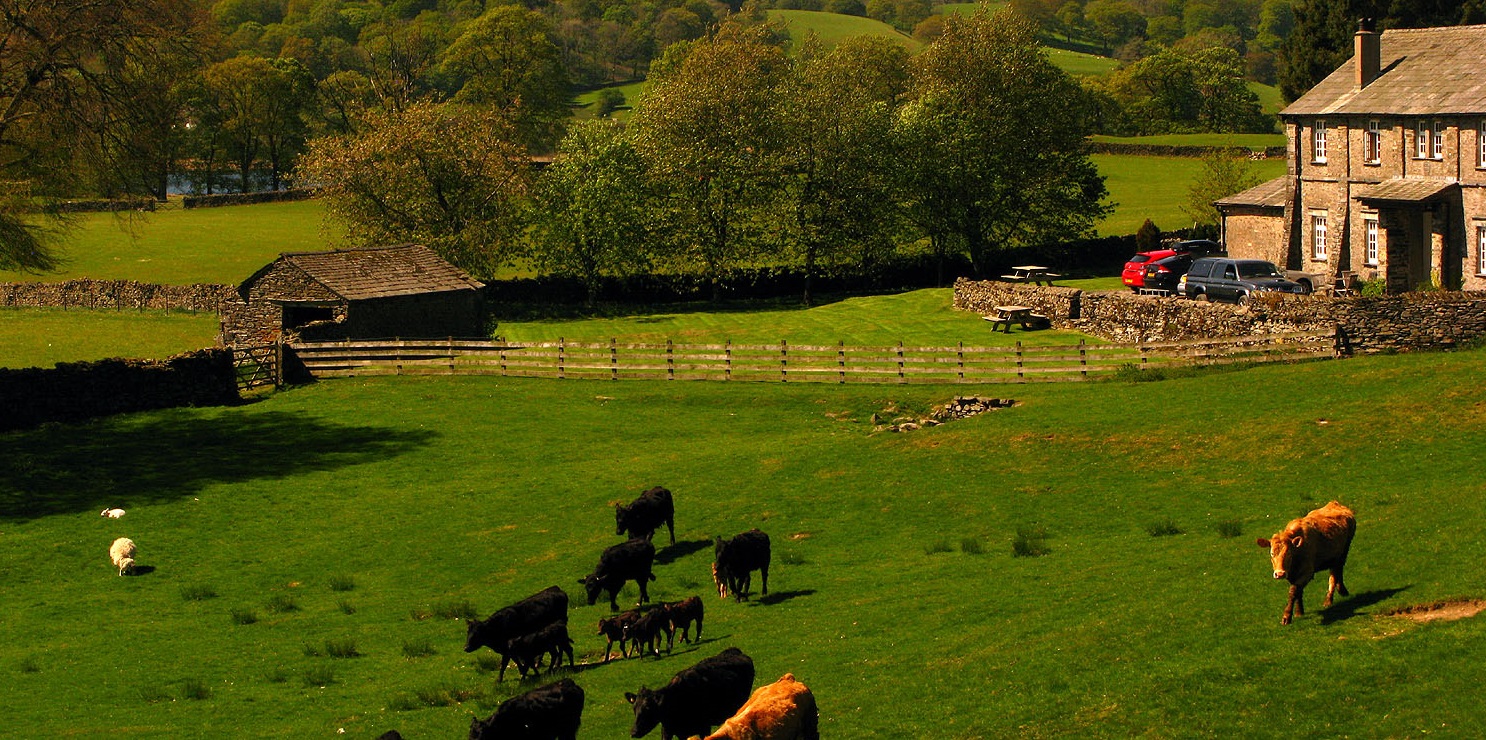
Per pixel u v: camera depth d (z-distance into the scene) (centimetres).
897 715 2048
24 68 5106
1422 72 6606
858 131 8569
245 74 14825
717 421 4884
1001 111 9100
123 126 5269
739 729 1789
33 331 7600
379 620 2966
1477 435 3391
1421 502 2775
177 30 5391
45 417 4975
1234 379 4388
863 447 4094
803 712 1842
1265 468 3444
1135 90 18538
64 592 3300
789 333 6825
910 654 2344
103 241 10975
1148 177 13088
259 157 16275
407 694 2419
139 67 5309
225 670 2655
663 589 3027
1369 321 4688
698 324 7456
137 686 2573
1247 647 2062
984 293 6681
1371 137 6706
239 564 3478
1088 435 3916
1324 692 1866
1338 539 2133
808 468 3934
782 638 2552
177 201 13550
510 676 2519
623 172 8481
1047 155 9288
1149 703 1927
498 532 3616
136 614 3105
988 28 9200
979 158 8825
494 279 8500
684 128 8738
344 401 5316
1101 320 5812
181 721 2345
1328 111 6888
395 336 6519
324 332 6125
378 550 3534
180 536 3734
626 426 4856
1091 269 9488
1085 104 10094
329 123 15538
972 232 8994
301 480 4266
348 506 3966
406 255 6925
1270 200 7588
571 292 8638
